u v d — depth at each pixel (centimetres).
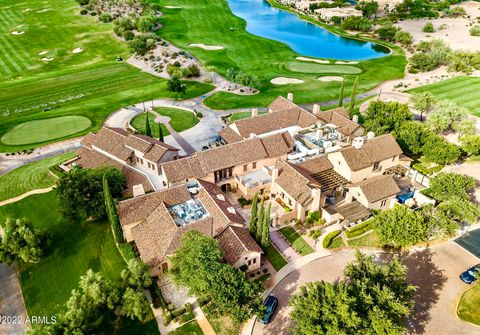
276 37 19862
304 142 9000
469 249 6531
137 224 6562
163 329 5241
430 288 5841
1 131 10669
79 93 12962
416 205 7369
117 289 5406
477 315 5422
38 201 7781
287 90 13175
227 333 5181
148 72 14712
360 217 6988
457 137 10094
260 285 5159
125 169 8269
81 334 4744
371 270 5103
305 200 6925
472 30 19388
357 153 7831
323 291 4881
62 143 10038
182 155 9306
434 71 14888
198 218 6556
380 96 12638
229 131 9438
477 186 8081
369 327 4453
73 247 6681
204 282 4928
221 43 18050
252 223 6381
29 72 14938
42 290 5956
